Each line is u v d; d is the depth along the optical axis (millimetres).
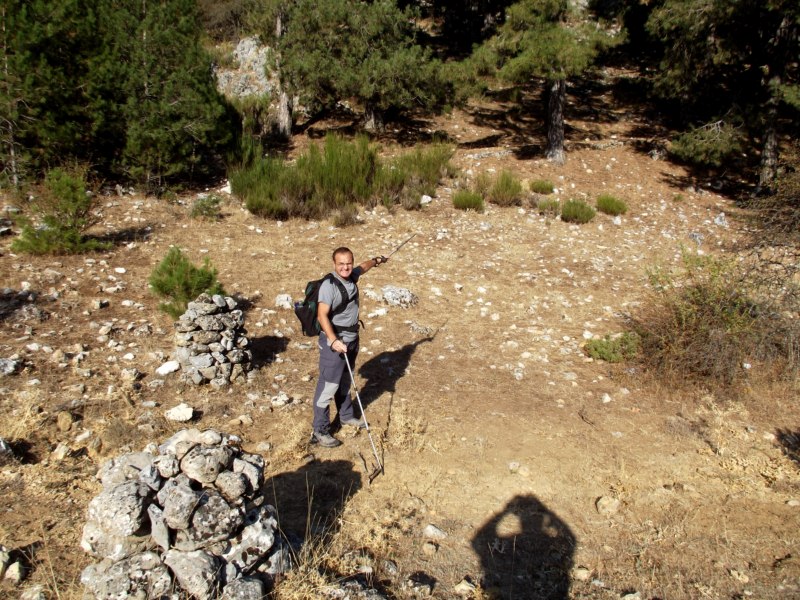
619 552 4168
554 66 14445
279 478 4574
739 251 9836
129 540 3039
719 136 15391
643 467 5188
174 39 12141
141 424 4961
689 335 7008
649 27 16109
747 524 4523
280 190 11750
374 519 4230
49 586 3258
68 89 10820
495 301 8766
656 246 12008
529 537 4230
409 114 19969
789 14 13656
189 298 7117
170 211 10969
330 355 4852
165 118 11617
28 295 7090
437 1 27984
